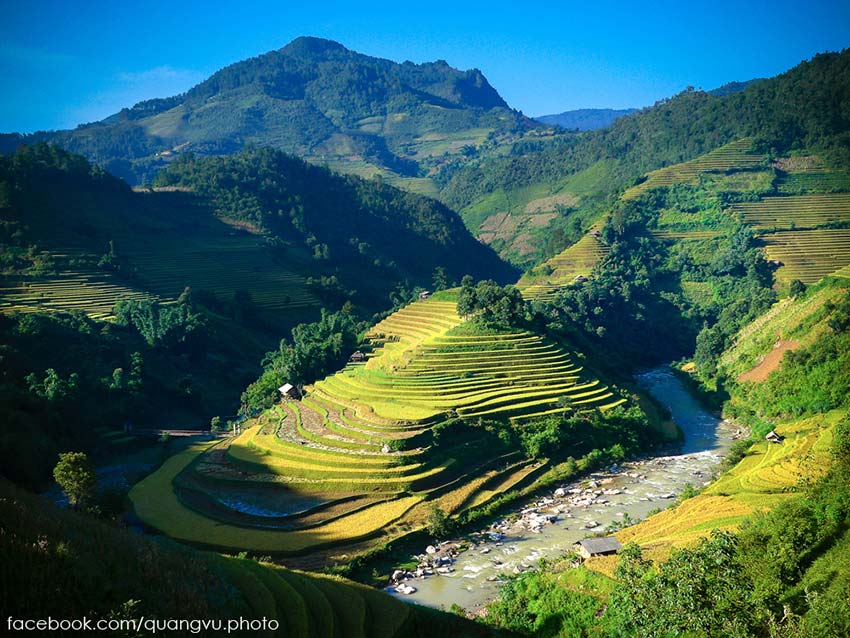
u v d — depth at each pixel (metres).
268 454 96.00
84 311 148.25
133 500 83.94
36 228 174.38
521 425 106.94
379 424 98.94
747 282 197.50
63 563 39.16
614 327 185.12
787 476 77.75
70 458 72.12
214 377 150.00
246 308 178.75
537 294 197.75
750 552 47.91
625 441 110.56
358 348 149.12
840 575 44.62
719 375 146.12
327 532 75.38
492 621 58.84
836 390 105.06
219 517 78.62
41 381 111.56
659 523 74.19
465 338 131.50
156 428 121.88
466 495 87.62
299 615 49.69
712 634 40.22
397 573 69.88
